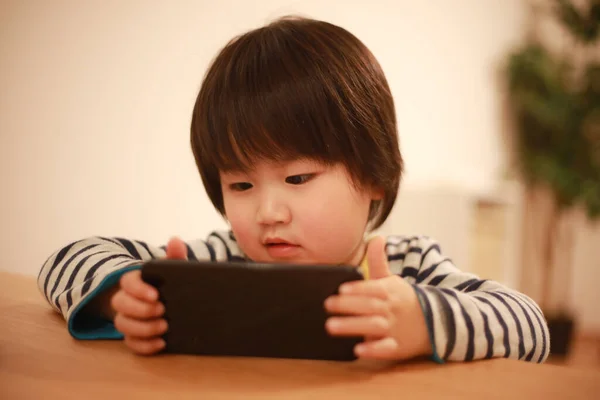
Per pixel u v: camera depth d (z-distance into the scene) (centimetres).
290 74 63
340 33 71
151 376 42
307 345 47
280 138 60
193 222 158
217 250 82
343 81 65
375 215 77
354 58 69
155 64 142
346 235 66
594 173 280
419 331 48
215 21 157
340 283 45
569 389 41
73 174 124
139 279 47
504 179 300
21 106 112
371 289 44
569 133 281
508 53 303
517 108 311
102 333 54
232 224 66
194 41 152
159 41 142
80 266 61
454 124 263
